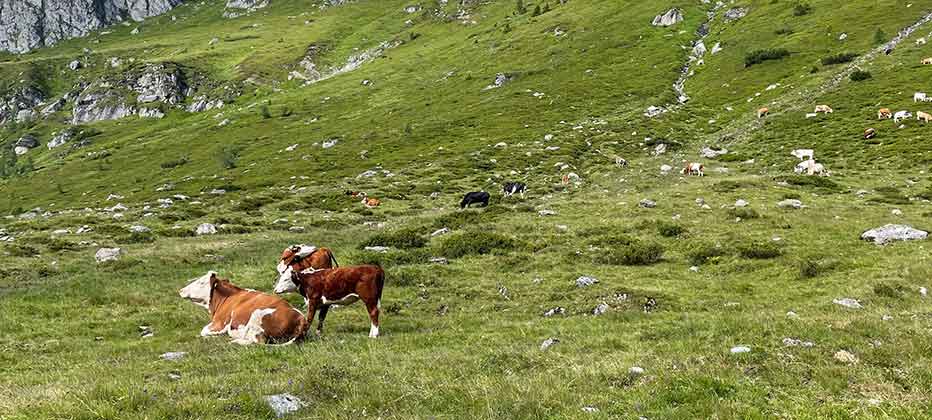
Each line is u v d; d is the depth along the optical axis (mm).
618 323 15664
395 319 17828
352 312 18719
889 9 119250
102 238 35188
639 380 9977
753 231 28500
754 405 8633
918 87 73562
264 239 34562
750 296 19828
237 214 45938
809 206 34281
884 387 9141
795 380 9609
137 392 9250
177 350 14188
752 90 98438
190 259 28547
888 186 40938
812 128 67688
